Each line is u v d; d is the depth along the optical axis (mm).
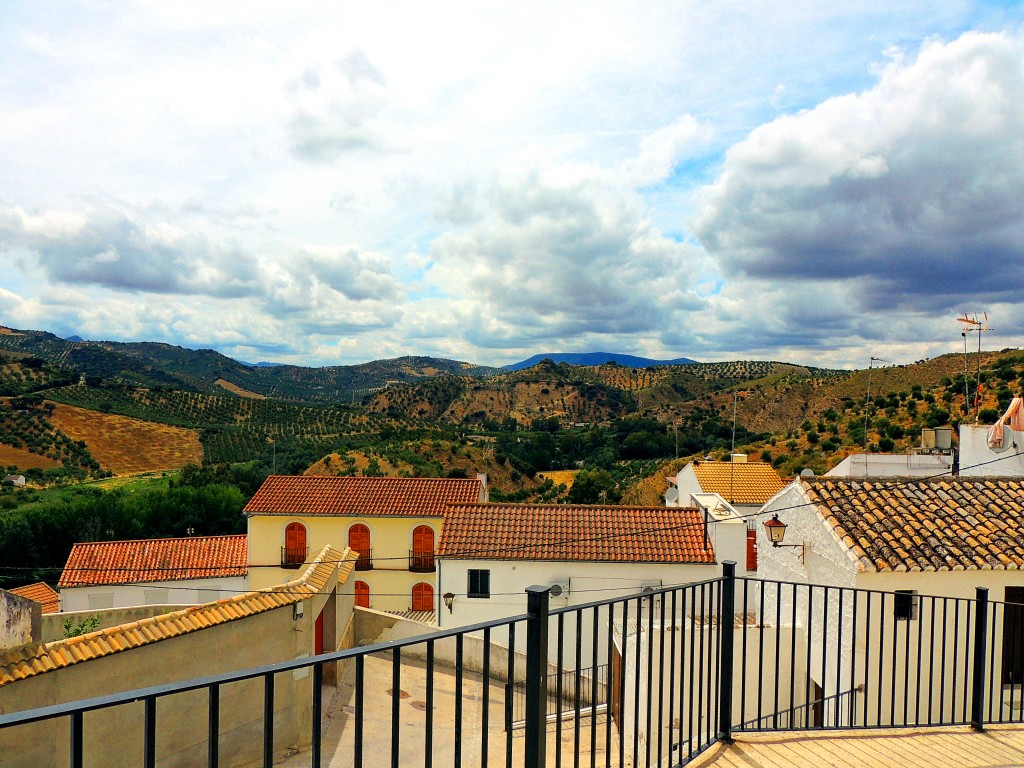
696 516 21844
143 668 10211
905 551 10484
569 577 19594
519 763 11133
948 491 12516
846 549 10555
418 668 16391
